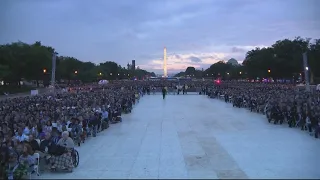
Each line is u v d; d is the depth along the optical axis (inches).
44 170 584.7
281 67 4653.1
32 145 597.9
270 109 1172.5
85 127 875.4
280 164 607.5
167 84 4372.5
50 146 587.2
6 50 3506.4
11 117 866.1
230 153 697.6
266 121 1184.8
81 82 5551.2
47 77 4471.0
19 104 1256.2
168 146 774.5
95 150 741.9
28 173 528.1
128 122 1187.9
